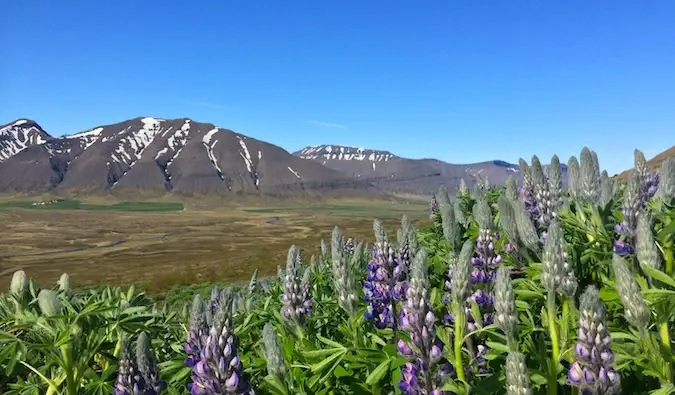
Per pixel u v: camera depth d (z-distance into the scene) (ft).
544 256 11.61
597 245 16.17
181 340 20.95
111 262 270.46
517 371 9.12
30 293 17.98
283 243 350.23
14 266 258.98
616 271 10.67
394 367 11.30
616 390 9.23
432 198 32.30
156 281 154.20
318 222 627.87
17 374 17.01
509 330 10.92
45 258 296.51
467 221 25.81
